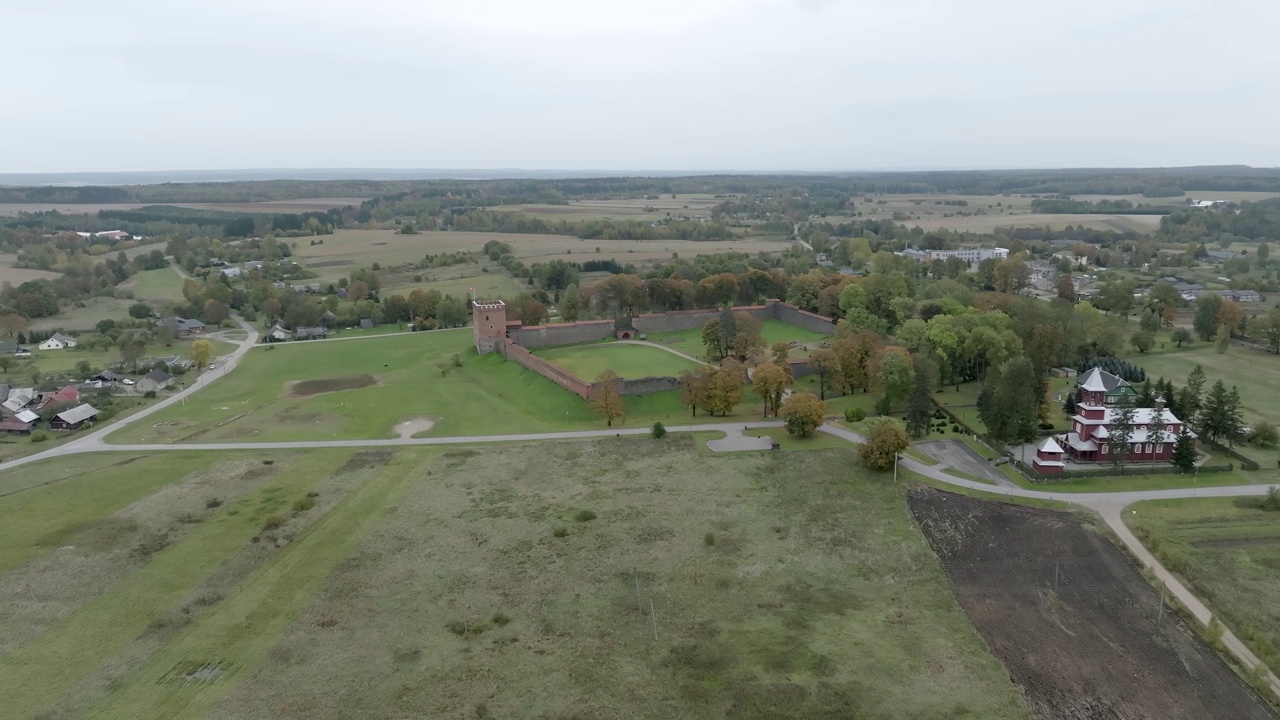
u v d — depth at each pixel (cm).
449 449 12838
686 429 13538
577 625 7781
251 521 10212
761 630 7656
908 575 8675
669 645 7431
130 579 8788
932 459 11975
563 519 10119
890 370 13812
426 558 9156
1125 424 11400
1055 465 11275
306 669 7175
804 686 6794
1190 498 10338
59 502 10900
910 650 7325
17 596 8444
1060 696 6731
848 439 12850
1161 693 6794
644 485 11150
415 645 7506
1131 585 8419
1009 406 12162
